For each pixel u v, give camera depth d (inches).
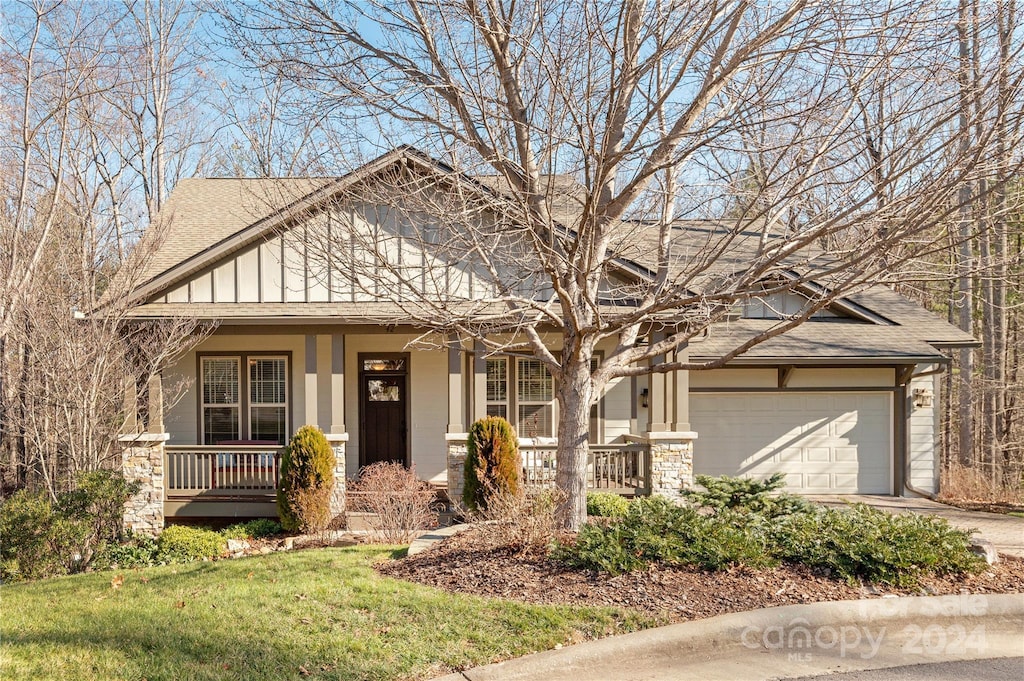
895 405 594.9
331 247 335.0
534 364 609.6
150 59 947.3
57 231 594.9
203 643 219.8
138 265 514.9
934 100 267.6
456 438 507.2
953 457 847.1
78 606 263.6
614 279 476.4
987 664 224.5
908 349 572.4
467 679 201.3
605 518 365.7
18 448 580.7
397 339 611.2
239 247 532.4
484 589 266.5
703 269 280.8
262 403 597.3
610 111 253.9
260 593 268.7
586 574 273.7
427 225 343.3
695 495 354.9
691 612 246.2
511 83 305.4
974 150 244.8
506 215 297.4
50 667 202.5
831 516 323.0
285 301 531.2
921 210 248.7
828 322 629.9
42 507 396.8
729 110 293.6
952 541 302.4
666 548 284.0
